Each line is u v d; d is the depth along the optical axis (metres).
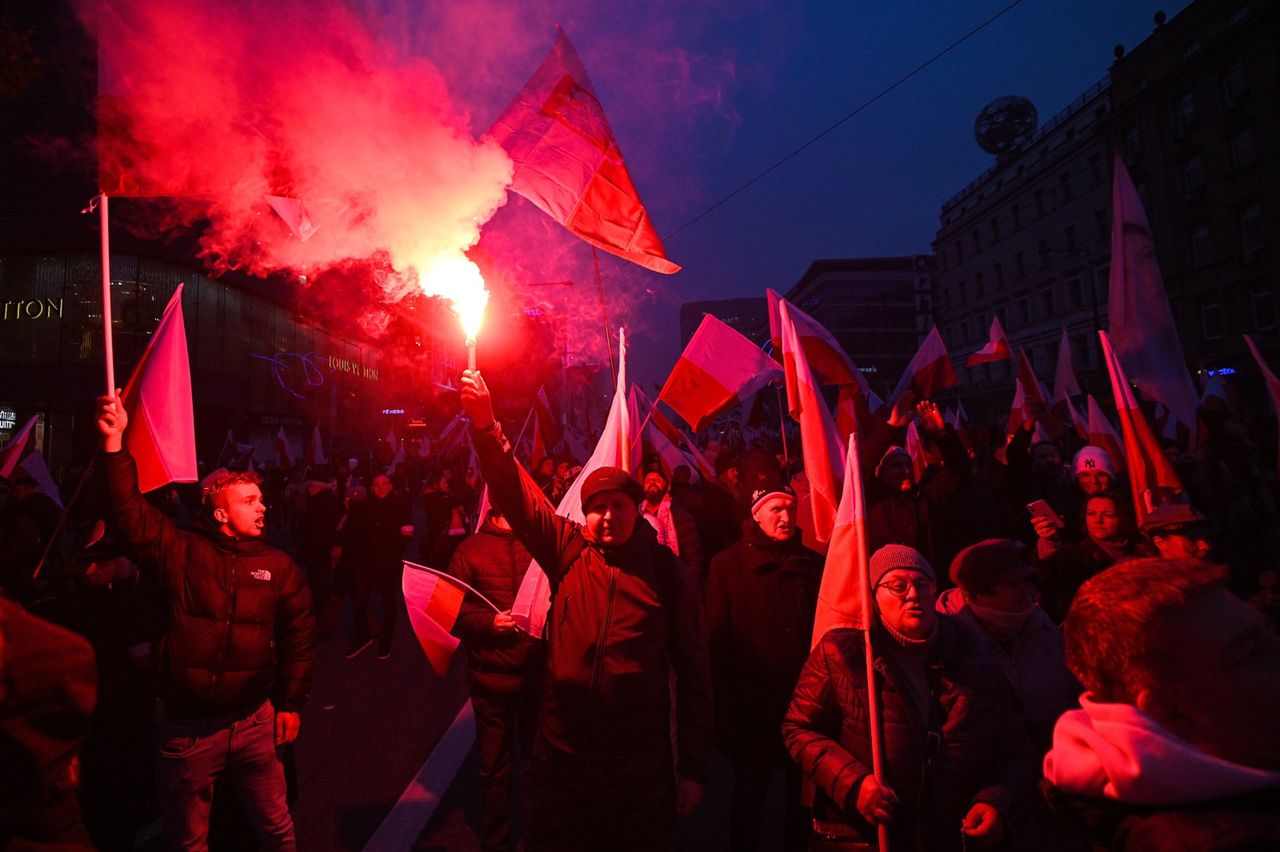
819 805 2.58
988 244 58.22
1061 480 6.16
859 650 2.55
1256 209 32.44
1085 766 1.22
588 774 2.71
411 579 3.80
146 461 3.49
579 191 3.10
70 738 1.32
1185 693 1.15
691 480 8.20
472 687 3.74
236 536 3.20
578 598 2.80
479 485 10.88
